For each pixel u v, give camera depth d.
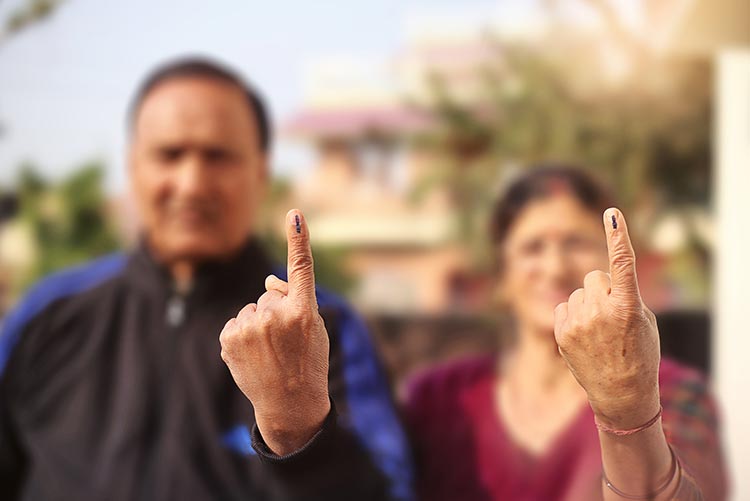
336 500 1.18
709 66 8.04
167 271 1.84
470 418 1.85
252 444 1.13
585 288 1.04
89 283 1.91
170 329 1.78
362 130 14.41
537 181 1.90
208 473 1.62
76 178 8.41
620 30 7.82
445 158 10.55
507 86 9.48
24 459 1.84
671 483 1.04
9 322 1.89
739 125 4.16
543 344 1.81
